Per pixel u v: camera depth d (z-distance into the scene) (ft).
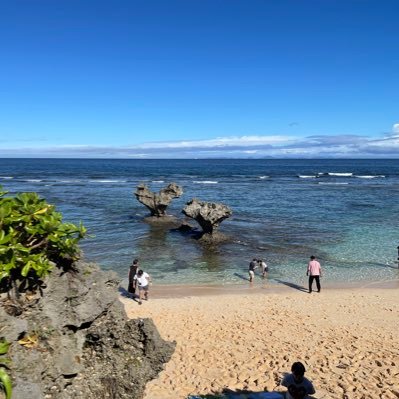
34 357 12.39
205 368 36.96
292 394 26.11
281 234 113.39
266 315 54.39
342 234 113.50
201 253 94.12
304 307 58.70
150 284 71.15
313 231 117.50
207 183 294.66
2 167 526.98
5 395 10.91
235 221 132.87
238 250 96.58
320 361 38.86
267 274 78.33
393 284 72.18
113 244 101.35
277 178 358.43
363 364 38.27
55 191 220.02
